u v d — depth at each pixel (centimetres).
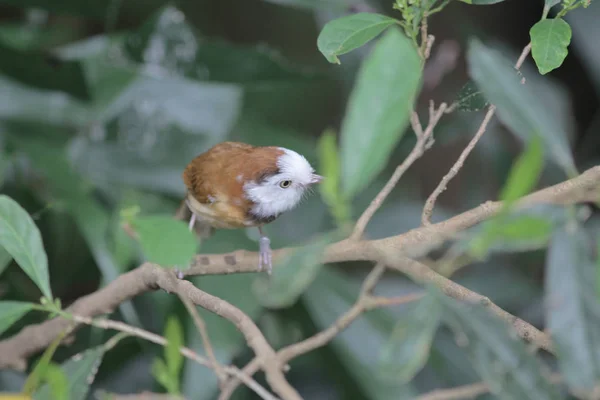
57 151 344
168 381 307
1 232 311
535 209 307
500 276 349
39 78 345
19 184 342
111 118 347
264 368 311
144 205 344
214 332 333
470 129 351
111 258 335
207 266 318
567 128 350
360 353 336
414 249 310
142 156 346
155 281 317
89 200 339
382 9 345
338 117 364
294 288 304
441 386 338
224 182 325
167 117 347
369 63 292
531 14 353
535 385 308
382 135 292
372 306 314
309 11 381
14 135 345
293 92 362
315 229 347
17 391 337
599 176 308
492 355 308
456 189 357
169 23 346
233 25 392
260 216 326
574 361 306
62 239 344
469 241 307
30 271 311
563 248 307
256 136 352
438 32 351
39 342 321
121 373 344
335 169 293
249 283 335
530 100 311
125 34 350
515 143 352
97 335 334
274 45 392
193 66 347
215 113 348
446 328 338
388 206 350
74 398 313
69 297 346
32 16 359
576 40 345
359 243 311
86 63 348
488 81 311
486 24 354
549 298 307
